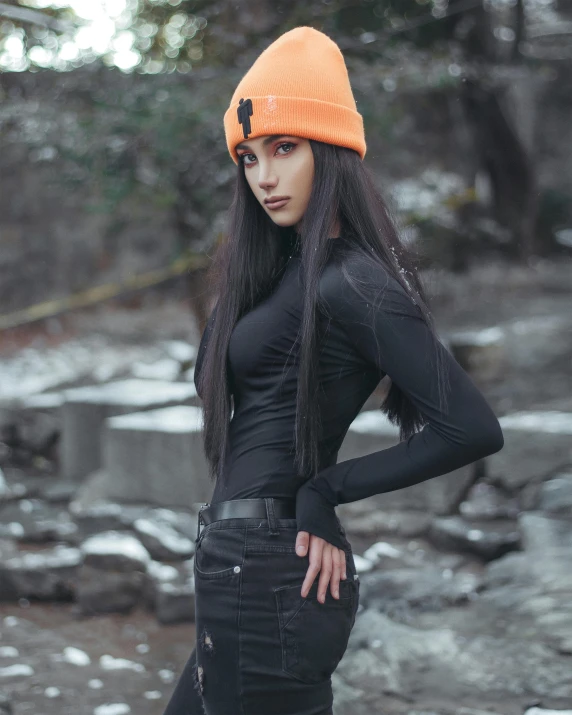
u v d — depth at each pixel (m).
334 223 1.62
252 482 1.59
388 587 3.53
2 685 3.30
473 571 3.79
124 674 3.40
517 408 5.23
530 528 3.86
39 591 4.26
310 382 1.53
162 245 11.07
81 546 4.50
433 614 3.29
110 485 4.88
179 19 6.58
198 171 6.64
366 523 4.27
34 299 10.56
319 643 1.57
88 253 10.99
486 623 3.15
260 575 1.56
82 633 3.86
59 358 7.79
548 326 7.37
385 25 7.92
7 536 4.81
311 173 1.64
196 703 1.81
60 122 6.21
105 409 5.55
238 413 1.66
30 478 5.68
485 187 12.94
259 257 1.71
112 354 7.84
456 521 4.14
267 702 1.58
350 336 1.52
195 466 4.70
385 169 8.45
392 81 6.43
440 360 1.48
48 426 5.90
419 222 8.62
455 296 9.09
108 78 6.14
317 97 1.62
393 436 4.35
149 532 4.31
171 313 9.62
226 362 1.66
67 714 3.05
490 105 11.80
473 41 9.56
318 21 6.54
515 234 12.52
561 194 16.73
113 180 6.73
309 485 1.56
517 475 4.37
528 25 11.62
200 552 1.64
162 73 6.12
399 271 1.60
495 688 2.68
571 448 4.29
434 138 11.98
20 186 10.48
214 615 1.59
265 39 6.36
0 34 5.84
